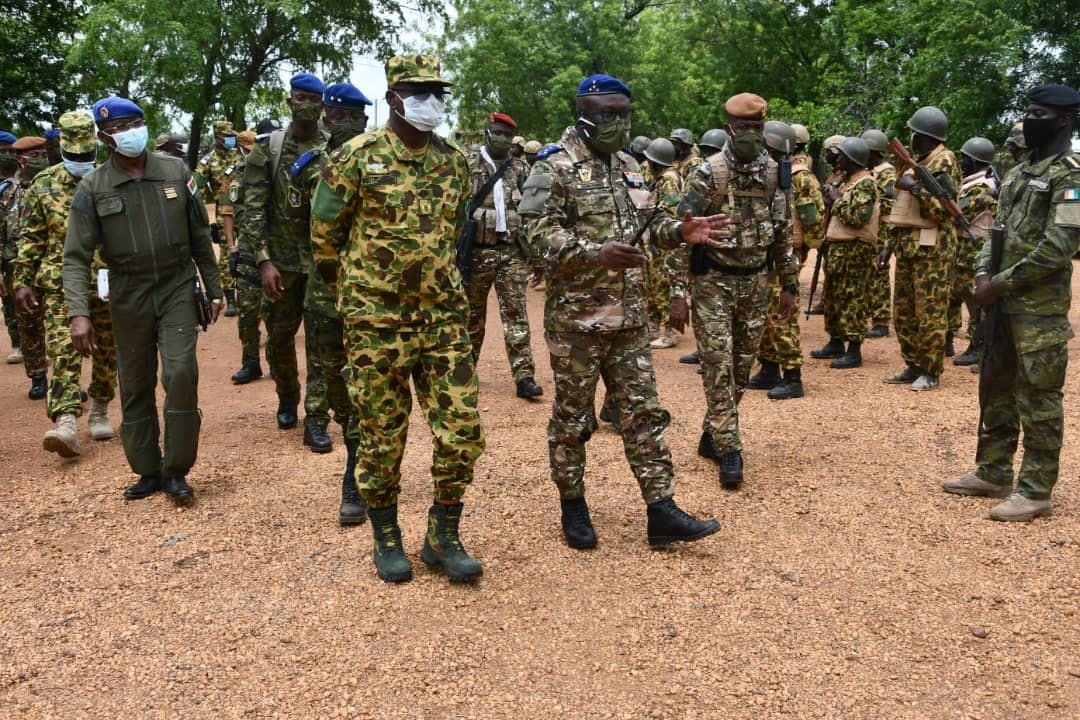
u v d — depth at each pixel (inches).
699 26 1054.4
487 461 219.0
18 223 327.9
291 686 125.6
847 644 135.1
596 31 858.8
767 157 203.6
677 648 134.6
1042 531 174.1
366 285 146.0
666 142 354.0
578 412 165.3
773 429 242.8
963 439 231.0
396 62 142.1
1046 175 170.9
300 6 794.2
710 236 154.0
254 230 218.2
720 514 184.7
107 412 269.3
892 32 837.8
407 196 145.1
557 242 155.3
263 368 338.3
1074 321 417.4
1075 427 237.8
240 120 845.8
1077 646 134.0
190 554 168.7
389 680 126.8
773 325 276.7
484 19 842.8
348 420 183.9
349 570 160.9
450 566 155.4
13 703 122.0
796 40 1048.2
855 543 170.1
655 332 375.6
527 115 866.1
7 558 168.4
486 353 364.2
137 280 188.9
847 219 314.3
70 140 230.7
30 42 842.2
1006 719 117.5
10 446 243.8
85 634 140.0
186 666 130.7
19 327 297.9
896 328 293.0
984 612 144.2
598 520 182.7
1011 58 729.0
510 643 136.4
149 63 720.3
